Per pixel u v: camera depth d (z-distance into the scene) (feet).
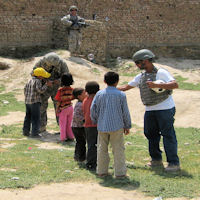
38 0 76.54
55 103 28.04
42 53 69.72
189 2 95.20
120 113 15.78
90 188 14.30
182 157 21.06
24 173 15.90
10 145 23.20
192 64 86.28
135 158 20.93
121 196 13.38
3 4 72.59
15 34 74.28
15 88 48.93
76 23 61.52
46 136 27.32
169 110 17.57
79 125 18.88
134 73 67.72
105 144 16.19
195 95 41.70
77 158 19.08
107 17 85.81
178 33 94.79
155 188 14.39
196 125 33.37
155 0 91.35
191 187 14.66
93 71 57.00
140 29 90.48
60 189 13.93
